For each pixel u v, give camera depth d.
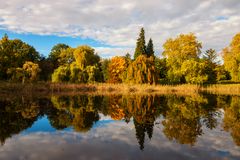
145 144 10.66
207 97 33.16
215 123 15.34
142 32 71.81
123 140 11.32
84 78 51.53
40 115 17.89
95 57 69.44
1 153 9.31
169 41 57.81
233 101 27.92
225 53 55.62
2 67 55.00
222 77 65.56
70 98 30.48
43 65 73.69
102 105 24.25
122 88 45.31
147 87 44.78
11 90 36.22
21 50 65.56
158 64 68.12
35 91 38.72
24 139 11.32
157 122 15.77
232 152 9.64
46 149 9.81
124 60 60.91
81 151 9.61
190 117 17.47
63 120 16.12
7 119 16.12
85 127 14.09
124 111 20.50
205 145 10.55
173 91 44.44
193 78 50.12
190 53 57.47
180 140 11.38
